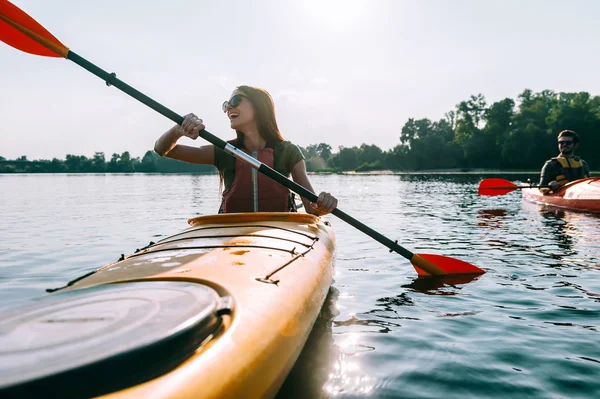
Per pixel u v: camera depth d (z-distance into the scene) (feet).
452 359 7.07
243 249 7.18
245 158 10.21
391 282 11.74
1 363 2.89
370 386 6.24
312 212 12.01
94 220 26.61
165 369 3.30
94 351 3.08
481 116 254.47
